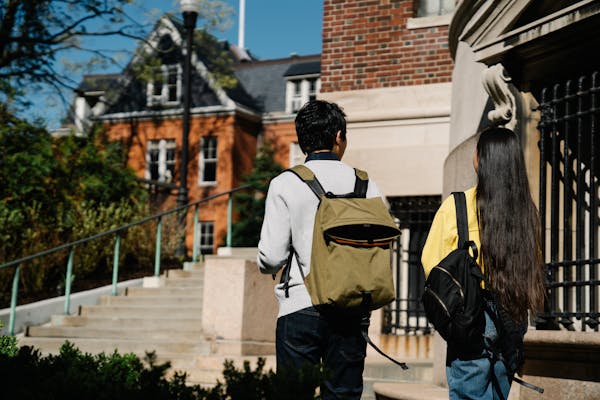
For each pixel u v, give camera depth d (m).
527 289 3.27
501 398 3.30
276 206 3.50
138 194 17.06
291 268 3.50
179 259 15.29
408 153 11.05
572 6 4.95
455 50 7.97
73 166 16.02
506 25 5.71
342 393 3.35
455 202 3.44
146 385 2.76
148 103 38.66
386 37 11.61
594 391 4.58
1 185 14.09
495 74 5.56
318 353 3.41
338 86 11.82
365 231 3.38
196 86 38.38
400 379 7.46
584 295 5.23
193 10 19.77
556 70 5.53
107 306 11.30
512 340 3.29
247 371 2.52
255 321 8.98
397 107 11.30
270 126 38.50
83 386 3.00
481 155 3.41
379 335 9.70
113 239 14.34
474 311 3.19
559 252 5.48
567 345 4.70
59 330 10.62
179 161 37.59
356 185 3.64
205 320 8.95
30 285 12.75
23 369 3.89
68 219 13.95
